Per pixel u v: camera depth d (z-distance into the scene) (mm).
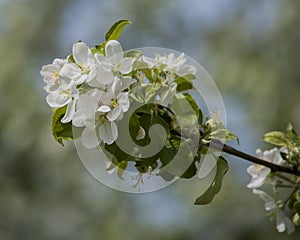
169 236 13383
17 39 14422
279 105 11758
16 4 14586
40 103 13516
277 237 12219
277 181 3316
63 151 13047
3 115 13398
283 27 12211
